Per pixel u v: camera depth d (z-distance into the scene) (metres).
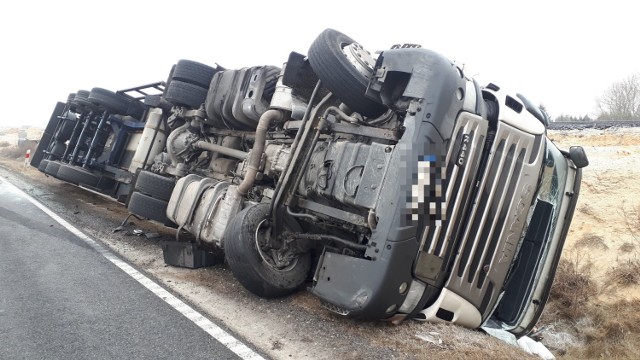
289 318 3.90
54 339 3.21
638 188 9.12
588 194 9.76
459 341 3.60
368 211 3.71
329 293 3.72
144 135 8.00
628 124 12.26
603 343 5.46
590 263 7.81
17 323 3.44
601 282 7.19
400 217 3.40
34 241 5.95
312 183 4.37
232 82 6.31
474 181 3.73
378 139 3.92
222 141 6.82
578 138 12.11
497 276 3.94
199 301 4.19
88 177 9.11
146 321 3.62
